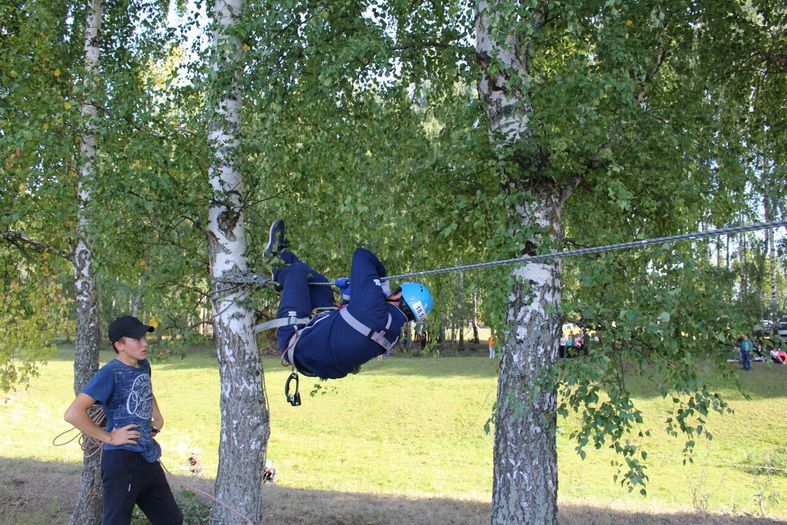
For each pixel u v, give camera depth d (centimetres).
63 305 1158
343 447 1969
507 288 616
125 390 427
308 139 746
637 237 732
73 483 1188
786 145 934
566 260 654
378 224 714
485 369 3069
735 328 620
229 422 753
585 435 630
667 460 1738
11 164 798
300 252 781
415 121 820
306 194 761
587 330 665
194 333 742
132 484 421
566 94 638
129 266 902
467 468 1711
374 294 408
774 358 668
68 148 771
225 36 709
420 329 741
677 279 643
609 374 672
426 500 1204
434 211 695
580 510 1098
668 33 852
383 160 742
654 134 719
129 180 679
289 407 2503
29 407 2458
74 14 1004
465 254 889
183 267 770
